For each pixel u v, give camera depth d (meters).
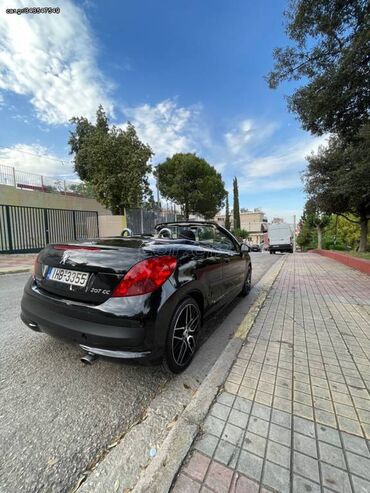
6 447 1.64
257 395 2.06
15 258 11.28
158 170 28.48
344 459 1.50
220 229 4.78
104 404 2.05
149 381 2.36
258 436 1.67
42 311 2.37
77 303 2.19
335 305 4.57
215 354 2.88
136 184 16.11
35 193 15.63
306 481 1.38
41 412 1.96
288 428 1.73
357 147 8.03
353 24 5.44
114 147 15.75
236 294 4.49
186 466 1.46
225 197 32.81
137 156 16.05
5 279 7.30
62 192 18.22
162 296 2.16
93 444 1.67
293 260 13.85
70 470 1.49
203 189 27.56
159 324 2.11
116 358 2.00
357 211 15.10
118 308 2.01
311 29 5.81
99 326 2.03
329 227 27.52
